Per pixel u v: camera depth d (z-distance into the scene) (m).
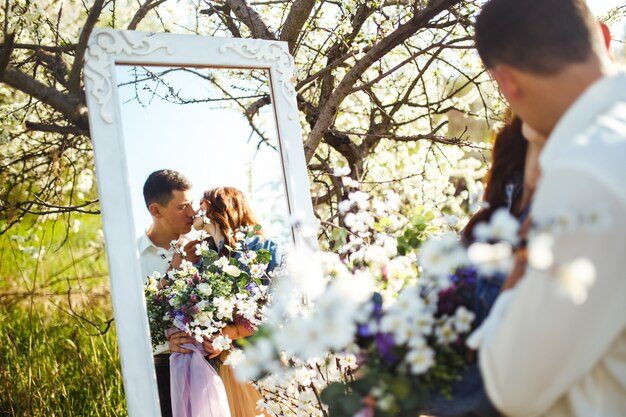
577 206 0.73
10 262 3.59
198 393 1.84
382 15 2.56
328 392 1.01
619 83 0.83
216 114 1.96
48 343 2.98
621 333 0.80
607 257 0.72
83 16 2.84
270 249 1.99
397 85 3.11
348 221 1.31
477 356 0.98
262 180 2.01
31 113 2.52
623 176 0.72
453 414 1.00
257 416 1.77
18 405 2.55
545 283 0.74
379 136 2.76
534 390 0.77
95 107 1.76
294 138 2.07
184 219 1.87
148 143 1.83
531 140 1.05
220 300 1.83
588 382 0.81
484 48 0.96
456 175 3.38
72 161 2.71
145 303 1.73
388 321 0.89
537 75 0.90
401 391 0.89
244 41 2.02
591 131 0.78
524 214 1.06
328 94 2.79
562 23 0.88
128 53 1.83
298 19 2.45
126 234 1.74
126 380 1.68
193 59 1.93
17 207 2.53
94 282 3.67
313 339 0.83
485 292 1.01
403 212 3.16
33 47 2.13
